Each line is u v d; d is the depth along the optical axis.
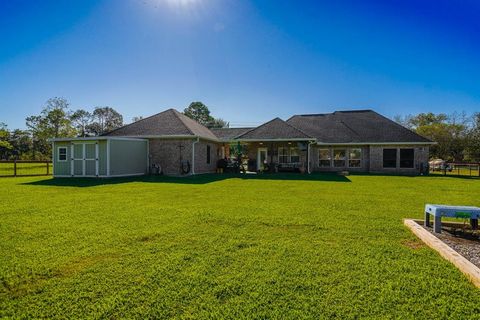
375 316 2.44
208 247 4.13
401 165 22.42
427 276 3.21
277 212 6.61
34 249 4.01
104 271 3.30
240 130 27.12
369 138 23.17
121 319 2.38
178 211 6.68
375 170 22.88
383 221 5.80
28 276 3.16
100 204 7.60
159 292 2.82
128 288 2.90
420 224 5.66
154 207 7.18
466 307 2.58
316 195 9.51
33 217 6.00
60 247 4.10
